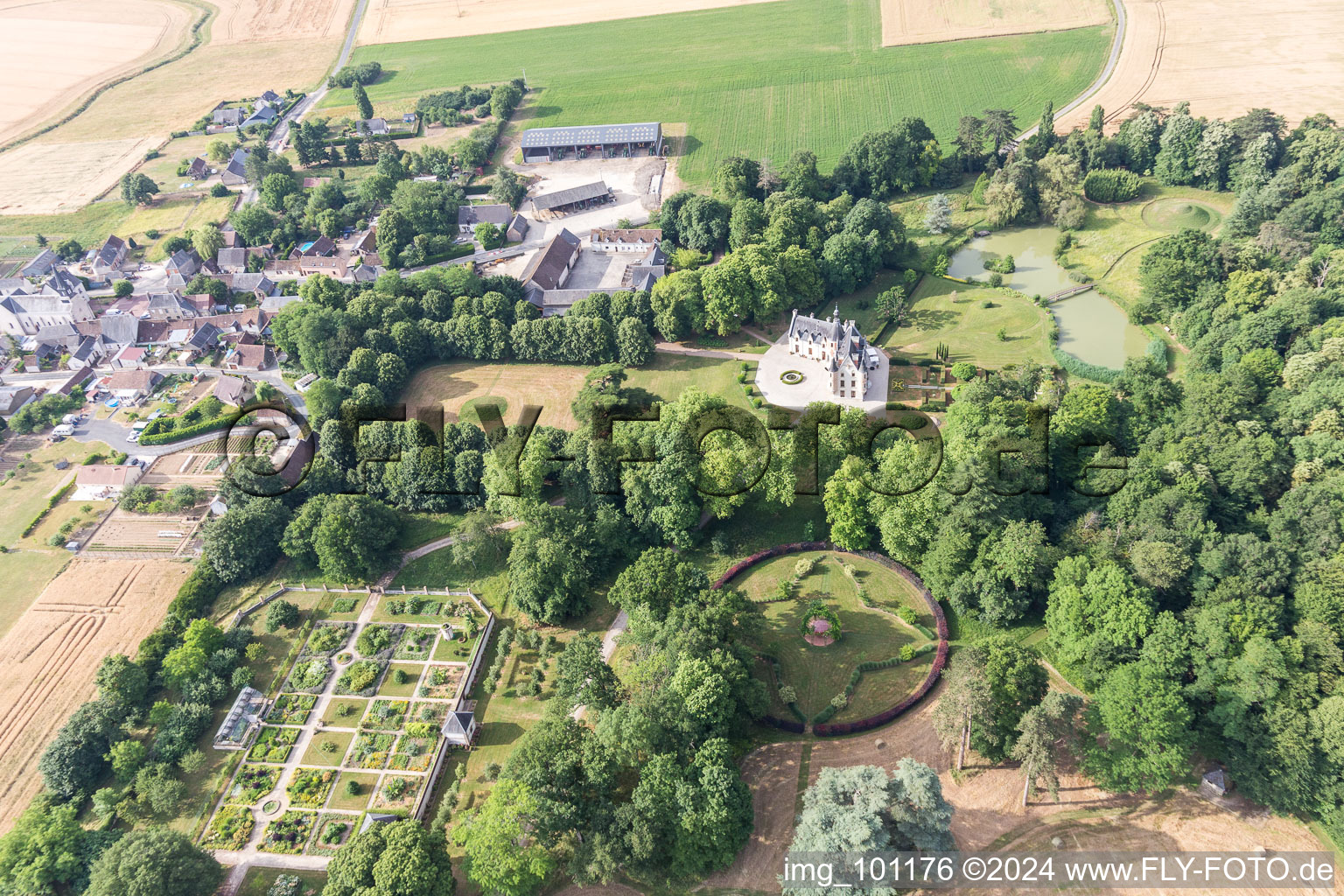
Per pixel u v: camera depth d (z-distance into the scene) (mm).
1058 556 139000
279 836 121375
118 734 135375
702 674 118250
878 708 131500
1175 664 120188
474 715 137250
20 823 120125
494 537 164750
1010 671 117625
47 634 157875
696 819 105250
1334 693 112062
